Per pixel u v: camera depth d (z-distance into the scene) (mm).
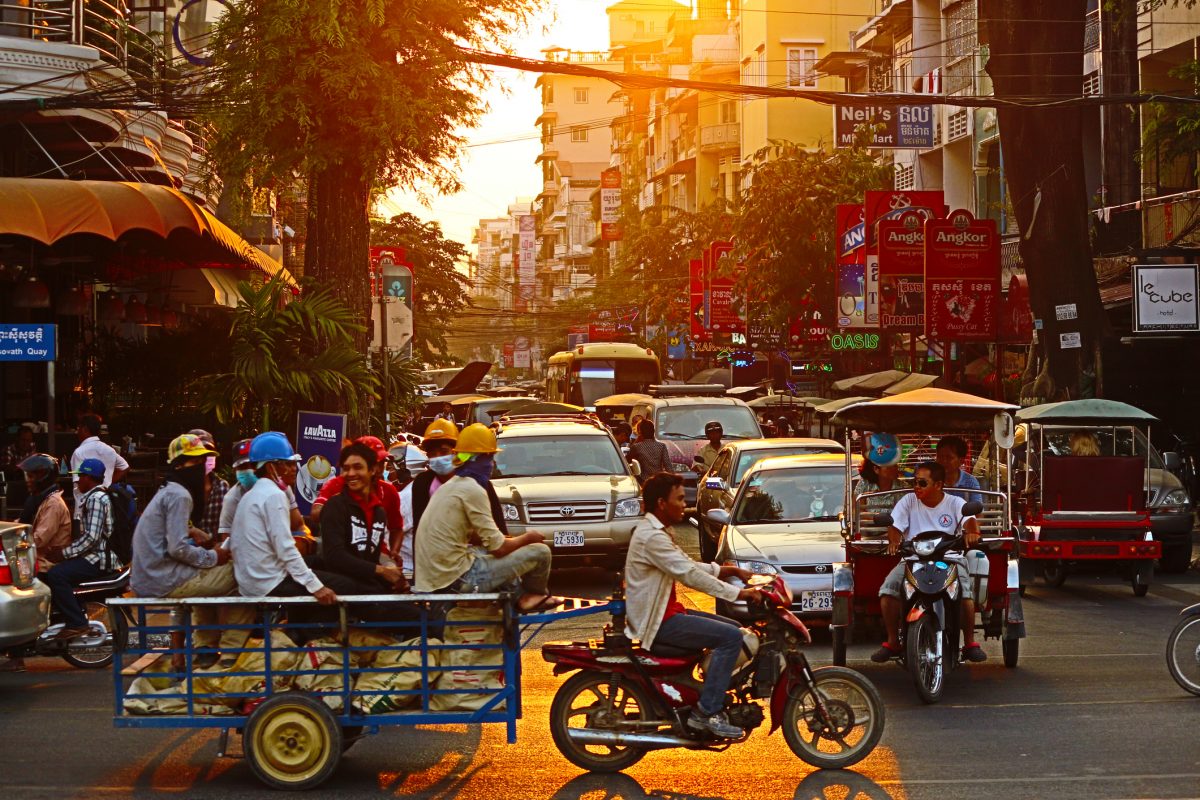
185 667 7762
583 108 153250
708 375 52031
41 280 21641
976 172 39188
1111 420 16578
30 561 10906
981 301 28281
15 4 19359
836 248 34656
